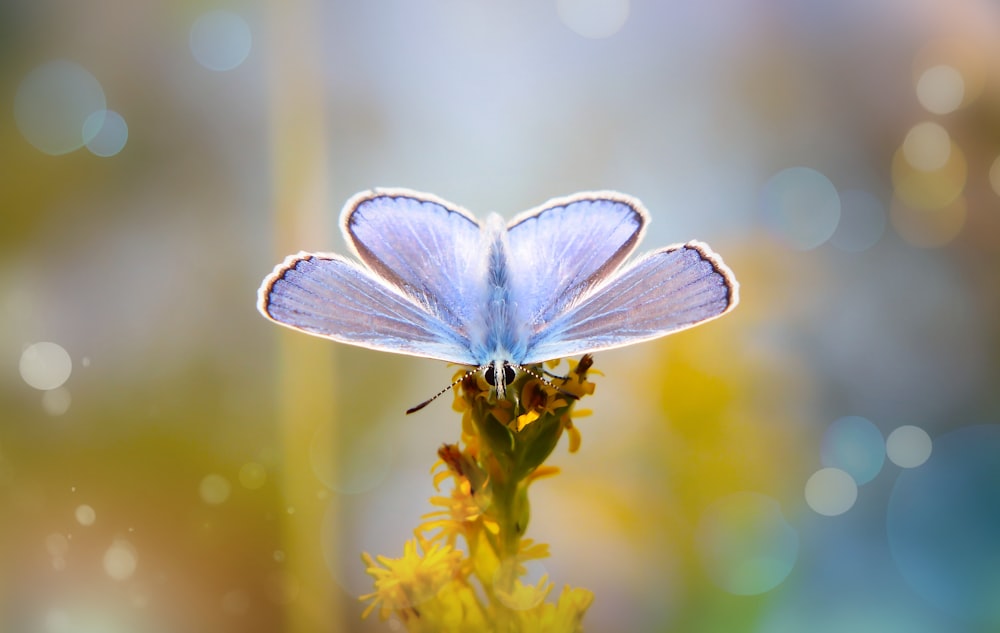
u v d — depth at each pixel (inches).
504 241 6.9
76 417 8.3
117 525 7.9
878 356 9.0
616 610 7.5
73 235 9.0
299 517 8.0
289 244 8.9
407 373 8.6
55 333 8.7
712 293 6.6
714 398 7.8
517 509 6.5
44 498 8.1
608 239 7.0
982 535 8.1
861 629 7.6
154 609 7.7
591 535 7.7
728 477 7.8
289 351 8.5
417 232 7.0
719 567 7.6
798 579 7.8
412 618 6.4
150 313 8.9
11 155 9.0
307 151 9.0
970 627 7.8
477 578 6.5
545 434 6.5
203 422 8.3
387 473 8.3
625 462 7.9
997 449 8.6
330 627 7.7
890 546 8.0
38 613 7.7
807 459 8.4
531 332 6.7
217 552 7.8
